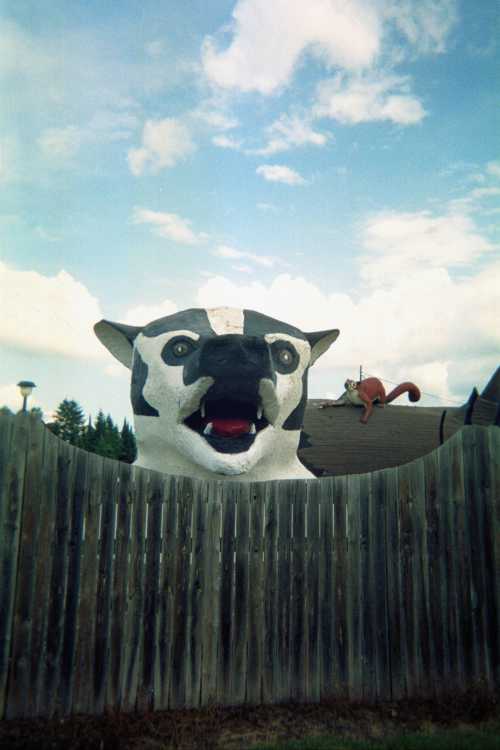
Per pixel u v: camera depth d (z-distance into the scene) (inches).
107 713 210.4
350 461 437.4
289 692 228.4
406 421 484.4
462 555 246.4
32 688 207.3
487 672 243.0
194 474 304.2
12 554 208.8
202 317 311.3
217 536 229.9
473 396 419.2
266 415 287.6
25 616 208.8
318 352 364.2
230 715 217.9
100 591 216.4
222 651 225.5
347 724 216.7
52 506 213.8
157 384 296.8
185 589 224.7
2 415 212.7
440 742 199.3
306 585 233.9
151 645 219.5
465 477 249.9
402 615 239.6
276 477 315.9
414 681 237.6
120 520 220.4
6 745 188.7
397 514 243.6
